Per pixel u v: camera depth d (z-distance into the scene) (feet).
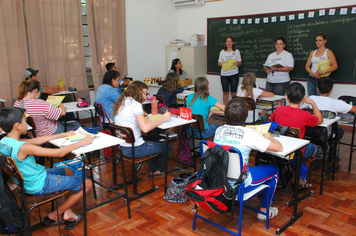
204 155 6.50
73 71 17.60
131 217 8.24
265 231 7.50
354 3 15.23
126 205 8.87
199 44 21.94
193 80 21.99
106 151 11.26
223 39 21.09
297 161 7.52
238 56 19.79
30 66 16.06
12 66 15.39
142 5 20.97
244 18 19.66
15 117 6.27
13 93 15.61
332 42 16.30
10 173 6.13
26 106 9.95
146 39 21.67
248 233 7.43
